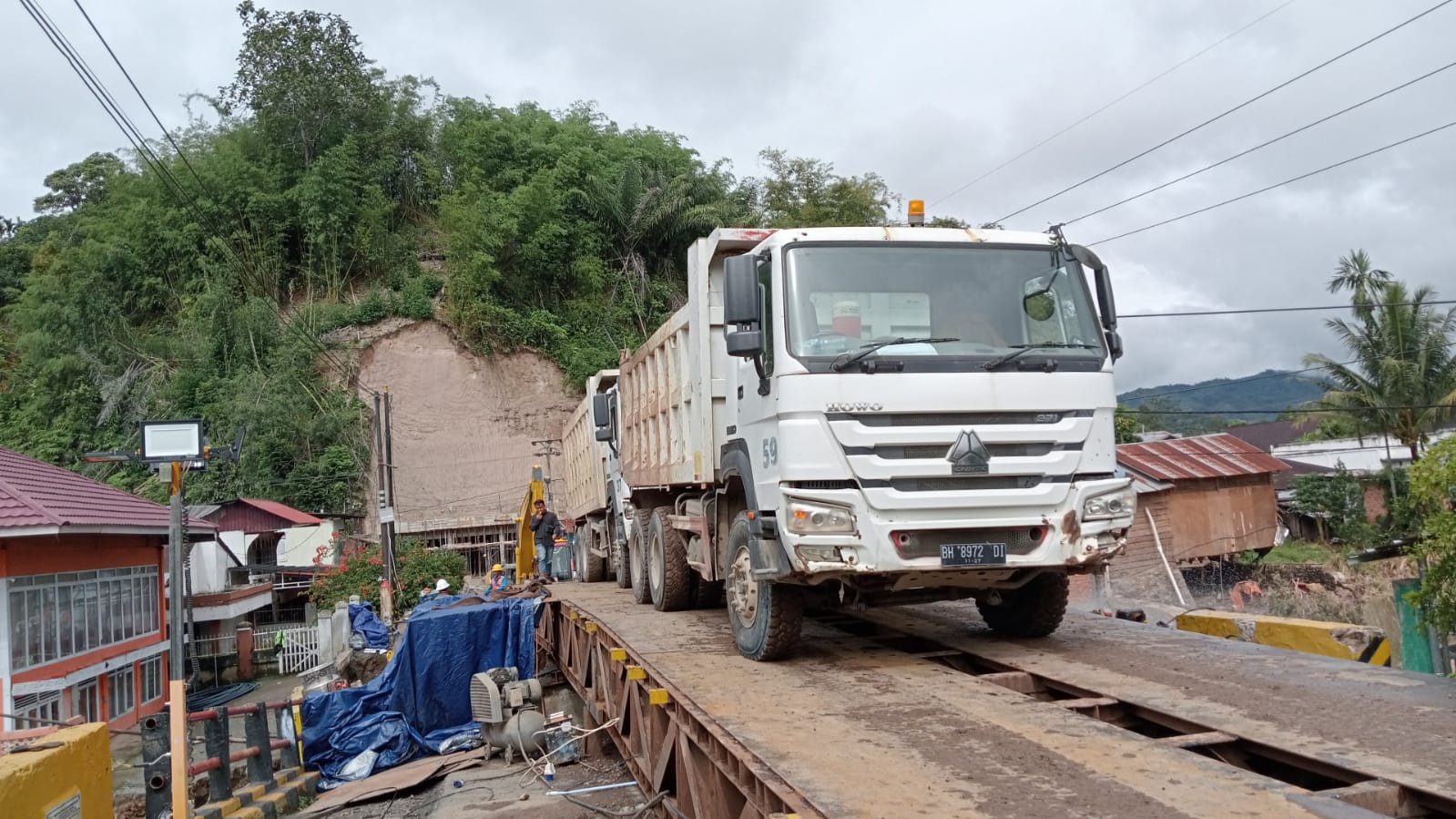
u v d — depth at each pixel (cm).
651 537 1010
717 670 600
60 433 3531
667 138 5016
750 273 584
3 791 379
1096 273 629
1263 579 2255
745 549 661
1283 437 4766
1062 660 575
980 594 632
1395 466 2861
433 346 3809
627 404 1112
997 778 347
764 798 376
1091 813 305
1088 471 571
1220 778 339
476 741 1210
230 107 4222
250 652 2294
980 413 559
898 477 543
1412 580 911
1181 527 2356
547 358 3922
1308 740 380
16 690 1459
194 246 3900
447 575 2736
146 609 2011
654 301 4275
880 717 453
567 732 1073
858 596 594
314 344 3622
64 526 1471
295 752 1192
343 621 2122
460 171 4469
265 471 3331
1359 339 2716
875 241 604
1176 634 677
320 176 4003
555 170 4353
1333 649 676
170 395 3522
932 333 585
